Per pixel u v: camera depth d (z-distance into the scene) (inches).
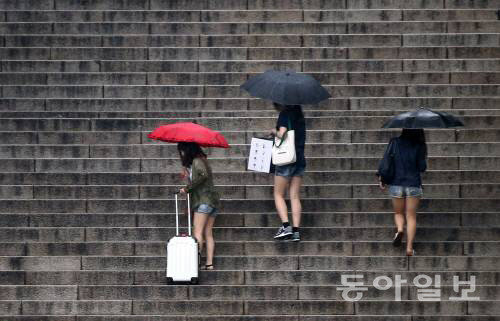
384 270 1320.1
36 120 1560.0
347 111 1584.6
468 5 1806.1
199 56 1705.2
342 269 1321.4
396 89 1632.6
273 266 1320.1
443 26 1753.2
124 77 1659.7
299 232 1362.0
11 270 1321.4
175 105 1608.0
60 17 1788.9
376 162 1473.9
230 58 1704.0
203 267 1322.6
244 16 1782.7
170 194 1430.9
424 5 1806.1
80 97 1638.8
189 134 1299.2
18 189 1432.1
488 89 1631.4
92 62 1689.2
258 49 1704.0
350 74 1654.8
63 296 1288.1
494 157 1482.5
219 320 1254.3
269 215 1391.5
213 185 1326.3
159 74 1659.7
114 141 1533.0
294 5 1806.1
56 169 1478.8
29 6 1812.3
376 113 1584.6
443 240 1371.8
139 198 1429.6
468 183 1454.2
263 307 1266.0
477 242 1348.4
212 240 1323.8
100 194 1433.3
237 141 1529.3
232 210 1409.9
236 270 1307.8
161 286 1278.3
